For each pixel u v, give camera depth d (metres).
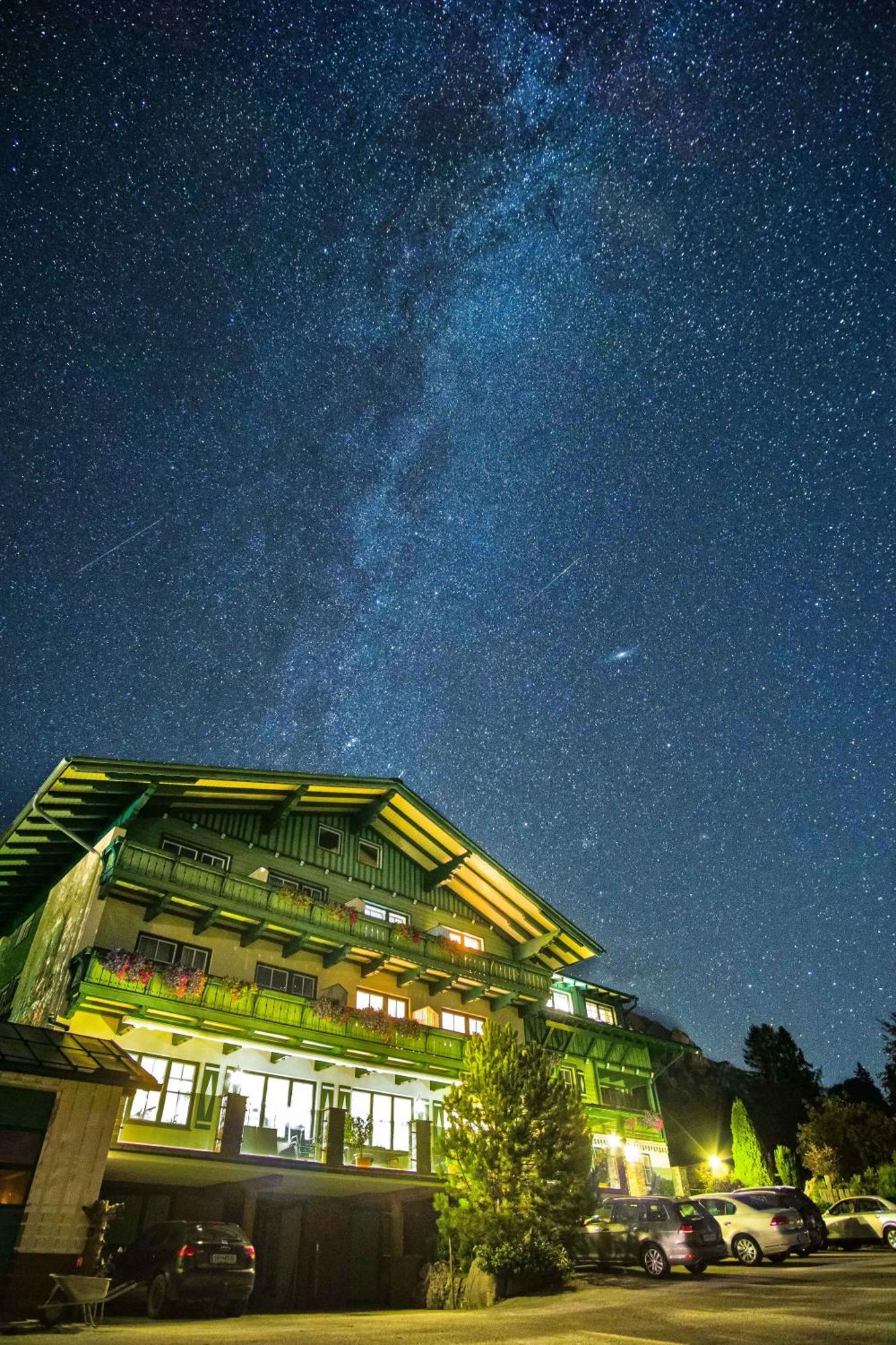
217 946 22.06
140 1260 14.50
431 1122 23.48
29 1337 9.71
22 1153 13.17
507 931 31.61
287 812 25.22
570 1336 9.39
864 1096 57.38
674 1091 56.06
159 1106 19.22
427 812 28.38
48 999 20.02
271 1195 21.27
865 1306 9.73
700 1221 17.28
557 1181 18.11
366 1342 9.23
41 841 22.75
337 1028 22.48
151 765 21.41
